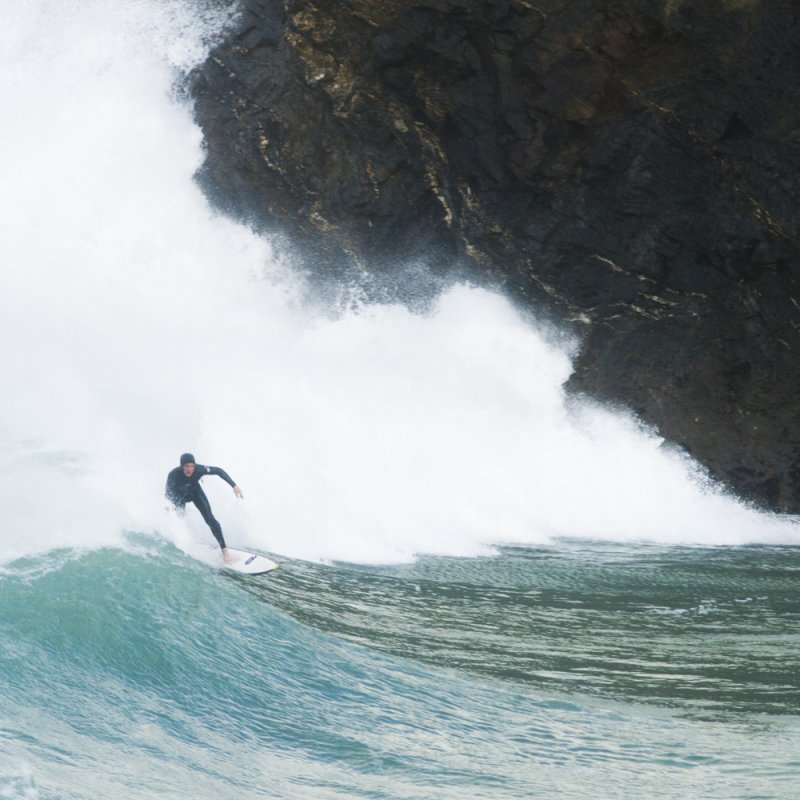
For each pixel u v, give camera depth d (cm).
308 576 4862
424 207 8588
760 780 2722
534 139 7919
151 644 3234
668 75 7319
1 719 2592
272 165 8644
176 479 4641
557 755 2891
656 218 7888
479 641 4088
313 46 8275
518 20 7462
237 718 2944
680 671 3812
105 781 2345
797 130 7125
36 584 3300
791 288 7819
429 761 2777
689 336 8181
